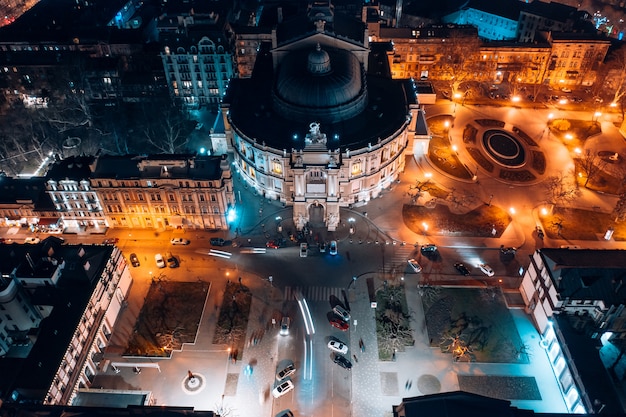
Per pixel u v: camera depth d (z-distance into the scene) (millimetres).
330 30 154250
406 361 108062
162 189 130750
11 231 141375
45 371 92062
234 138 150625
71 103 191750
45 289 108188
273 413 99625
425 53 198375
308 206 137125
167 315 117812
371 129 143125
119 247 135250
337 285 124438
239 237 138125
